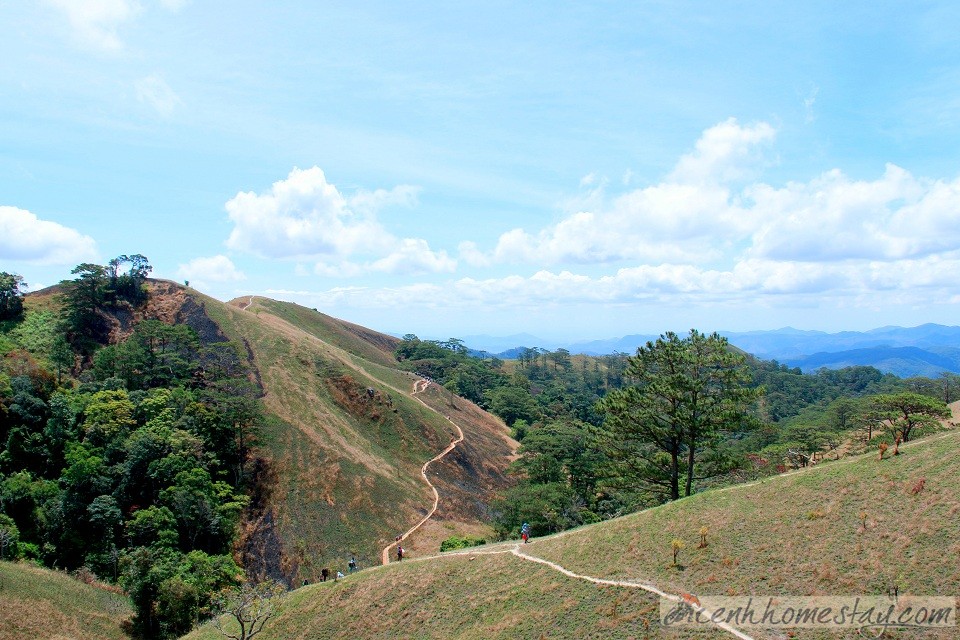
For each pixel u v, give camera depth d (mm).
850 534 28438
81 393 81938
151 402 79688
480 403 172750
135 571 53250
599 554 35438
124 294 115875
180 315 115625
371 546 74062
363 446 95188
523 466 90562
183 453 71375
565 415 167625
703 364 49250
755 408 198125
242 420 83438
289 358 110688
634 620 27094
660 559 32281
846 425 111312
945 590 22891
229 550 67750
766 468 73000
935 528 26219
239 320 119062
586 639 26969
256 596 41188
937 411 75750
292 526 74312
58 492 65938
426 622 34844
